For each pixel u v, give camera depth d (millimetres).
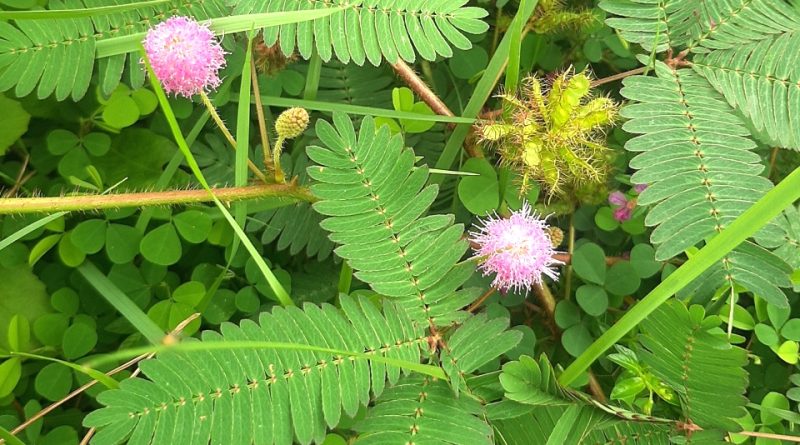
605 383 257
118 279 246
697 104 240
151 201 232
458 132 258
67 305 243
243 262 255
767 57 242
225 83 257
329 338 204
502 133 245
